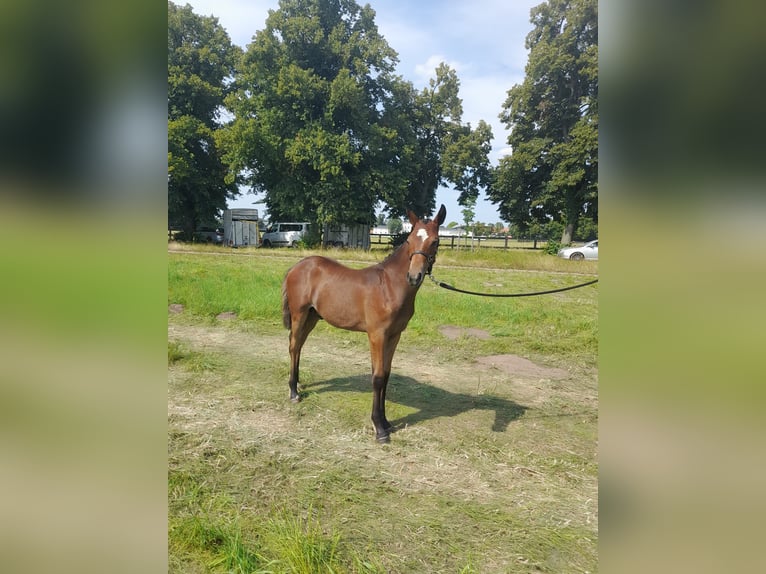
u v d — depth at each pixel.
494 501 2.87
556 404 4.50
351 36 23.22
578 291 10.66
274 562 2.20
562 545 2.46
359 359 5.80
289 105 21.95
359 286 3.85
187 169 22.70
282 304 4.54
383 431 3.64
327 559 2.28
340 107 21.55
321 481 3.00
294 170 22.52
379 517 2.66
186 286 9.13
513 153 23.70
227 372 5.07
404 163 23.84
